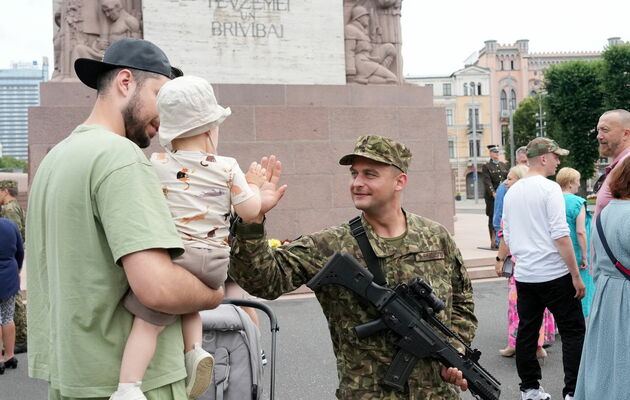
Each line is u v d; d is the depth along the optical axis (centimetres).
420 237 275
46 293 214
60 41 1134
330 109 1143
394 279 266
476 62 9850
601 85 4553
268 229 1106
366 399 257
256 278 244
